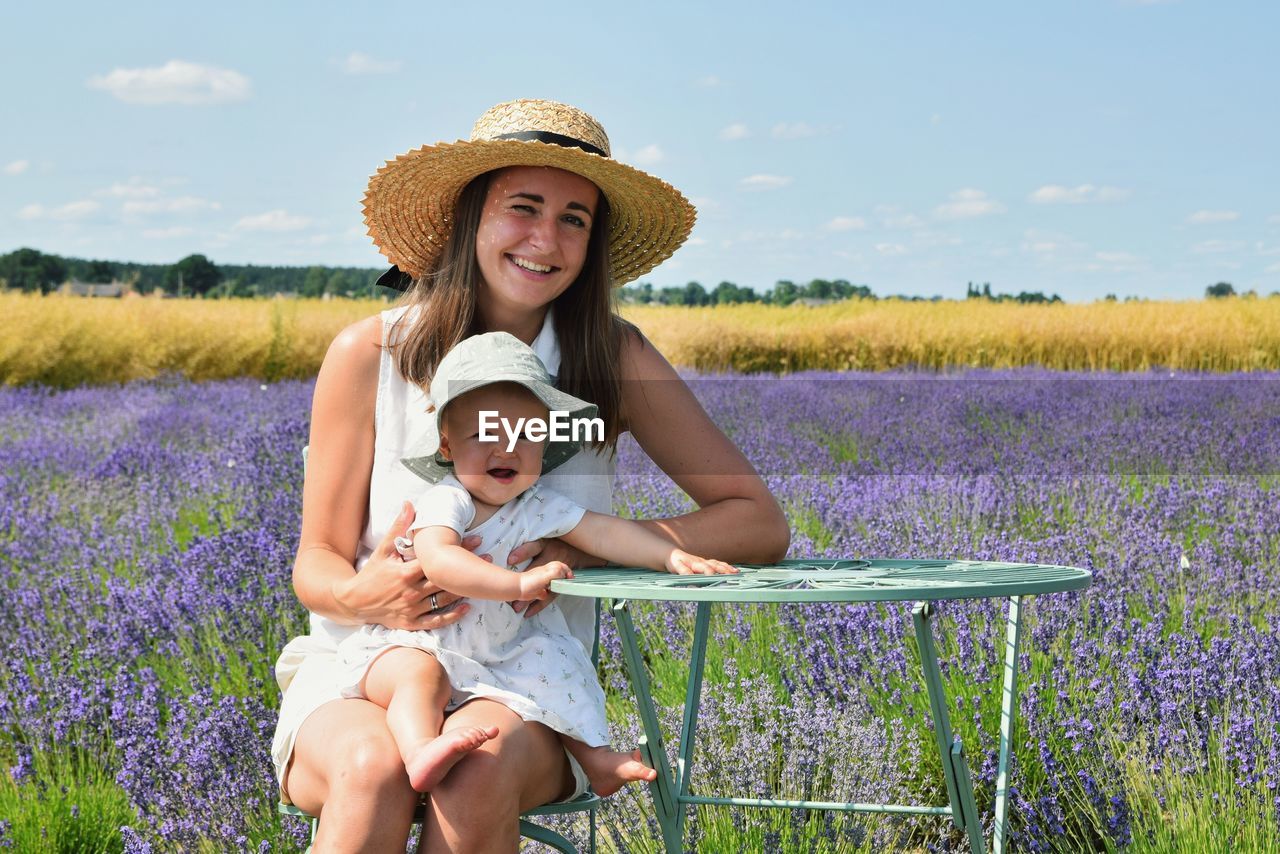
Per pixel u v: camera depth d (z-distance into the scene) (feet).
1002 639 12.89
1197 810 10.27
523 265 8.74
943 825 11.11
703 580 7.15
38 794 11.95
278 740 7.79
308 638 8.83
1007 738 8.04
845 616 13.96
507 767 7.02
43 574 18.76
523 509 8.34
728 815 10.62
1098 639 13.56
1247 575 16.24
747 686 12.84
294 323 88.94
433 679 7.53
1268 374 68.08
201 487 27.04
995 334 90.43
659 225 9.59
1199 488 23.35
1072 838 10.84
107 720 13.24
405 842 7.06
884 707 12.69
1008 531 19.02
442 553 7.73
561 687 7.85
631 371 9.43
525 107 9.02
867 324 93.91
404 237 9.55
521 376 7.98
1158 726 11.27
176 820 10.83
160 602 16.10
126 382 79.15
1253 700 11.50
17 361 75.00
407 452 8.61
